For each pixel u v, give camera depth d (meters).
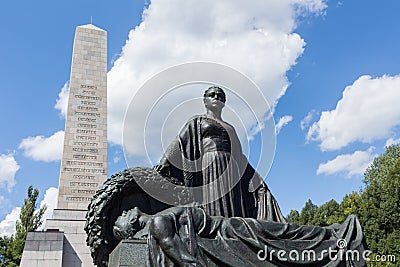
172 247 5.32
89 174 22.42
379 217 31.45
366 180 50.88
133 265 5.41
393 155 50.72
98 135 23.28
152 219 5.52
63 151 22.48
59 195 21.67
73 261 18.53
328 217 48.25
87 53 24.84
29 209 34.25
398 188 31.64
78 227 19.34
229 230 5.85
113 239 6.27
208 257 5.57
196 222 5.73
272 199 7.07
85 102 23.73
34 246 17.91
